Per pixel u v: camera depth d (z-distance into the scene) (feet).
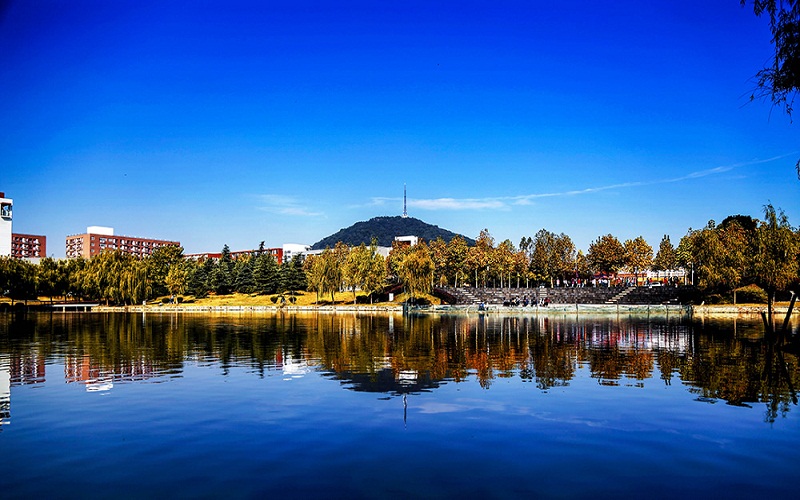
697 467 44.24
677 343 136.67
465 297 396.37
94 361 105.29
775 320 238.07
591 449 48.67
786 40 50.06
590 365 98.32
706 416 59.82
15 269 366.22
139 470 43.65
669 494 38.96
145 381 82.48
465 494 38.83
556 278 503.20
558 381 81.71
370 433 53.47
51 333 175.73
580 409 63.16
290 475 42.50
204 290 463.42
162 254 543.39
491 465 44.68
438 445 49.78
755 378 83.87
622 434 53.11
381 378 84.74
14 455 47.32
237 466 44.47
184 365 99.66
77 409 63.82
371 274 389.39
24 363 102.68
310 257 550.36
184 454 47.44
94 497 38.45
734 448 48.93
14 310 368.27
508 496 38.50
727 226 397.60
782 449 48.62
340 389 75.66
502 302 380.78
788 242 198.08
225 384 79.66
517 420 58.29
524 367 96.12
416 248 468.75
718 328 189.88
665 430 54.49
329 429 54.95
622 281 501.15
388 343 139.33
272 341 145.38
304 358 109.19
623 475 42.55
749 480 41.55
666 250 493.36
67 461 45.78
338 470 43.57
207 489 39.78
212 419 58.95
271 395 71.41
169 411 62.69
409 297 377.91
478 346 131.34
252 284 479.00
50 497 38.50
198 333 174.70
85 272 396.57
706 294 336.70
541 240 482.69
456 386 77.71
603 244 463.83
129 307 400.06
